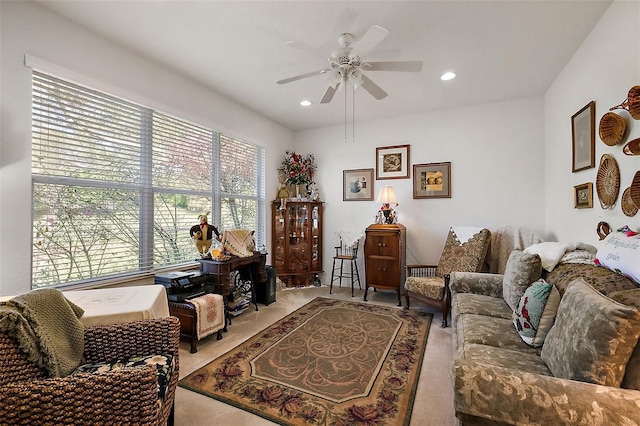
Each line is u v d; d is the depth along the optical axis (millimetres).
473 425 1091
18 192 1996
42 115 2137
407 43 2531
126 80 2637
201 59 2832
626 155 1929
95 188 2482
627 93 1905
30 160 2051
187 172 3311
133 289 2049
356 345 2643
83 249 2402
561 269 2121
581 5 2064
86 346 1462
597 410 974
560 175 3164
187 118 3223
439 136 4266
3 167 1936
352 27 2320
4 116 1936
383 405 1815
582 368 1122
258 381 2072
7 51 1941
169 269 3053
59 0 2031
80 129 2361
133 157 2764
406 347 2605
